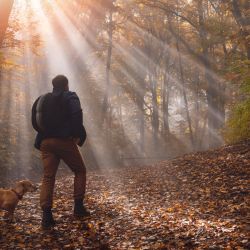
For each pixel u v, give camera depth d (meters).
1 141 17.94
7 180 14.10
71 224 6.09
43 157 6.05
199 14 28.70
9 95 24.02
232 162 10.59
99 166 23.03
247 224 5.63
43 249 5.05
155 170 13.12
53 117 5.96
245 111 13.97
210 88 29.89
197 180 9.81
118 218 6.62
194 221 6.13
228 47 34.12
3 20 9.75
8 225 6.11
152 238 5.36
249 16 18.47
